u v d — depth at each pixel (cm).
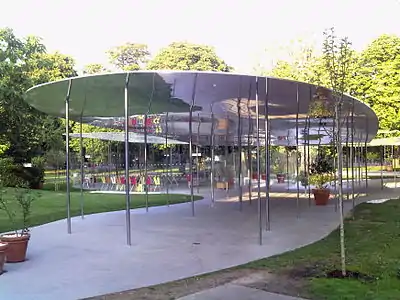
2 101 1861
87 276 501
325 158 1731
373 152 3466
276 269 522
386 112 2666
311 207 1227
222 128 1511
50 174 2753
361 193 1683
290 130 1589
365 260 564
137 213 1091
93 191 1828
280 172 2556
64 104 949
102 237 751
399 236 752
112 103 945
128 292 438
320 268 522
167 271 521
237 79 732
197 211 1133
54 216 1038
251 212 1116
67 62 3409
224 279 481
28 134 2181
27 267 544
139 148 2461
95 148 2617
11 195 1361
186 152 2530
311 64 2372
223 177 2095
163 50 3450
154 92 828
